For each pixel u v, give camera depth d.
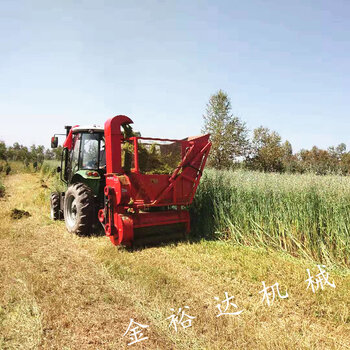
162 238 5.86
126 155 5.78
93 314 3.02
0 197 11.73
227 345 2.52
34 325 2.78
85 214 6.15
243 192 6.35
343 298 3.37
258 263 4.60
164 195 5.77
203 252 5.25
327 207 4.95
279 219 5.57
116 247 5.34
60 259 4.71
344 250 4.59
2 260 4.59
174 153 5.98
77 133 7.20
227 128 26.59
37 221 7.58
